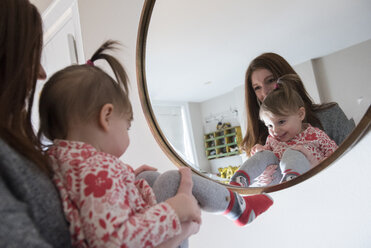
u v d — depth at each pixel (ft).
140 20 4.31
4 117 1.68
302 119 2.92
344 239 2.78
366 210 2.64
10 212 1.38
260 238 3.40
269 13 3.13
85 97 2.22
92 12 5.38
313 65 2.81
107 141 2.33
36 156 1.71
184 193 2.34
